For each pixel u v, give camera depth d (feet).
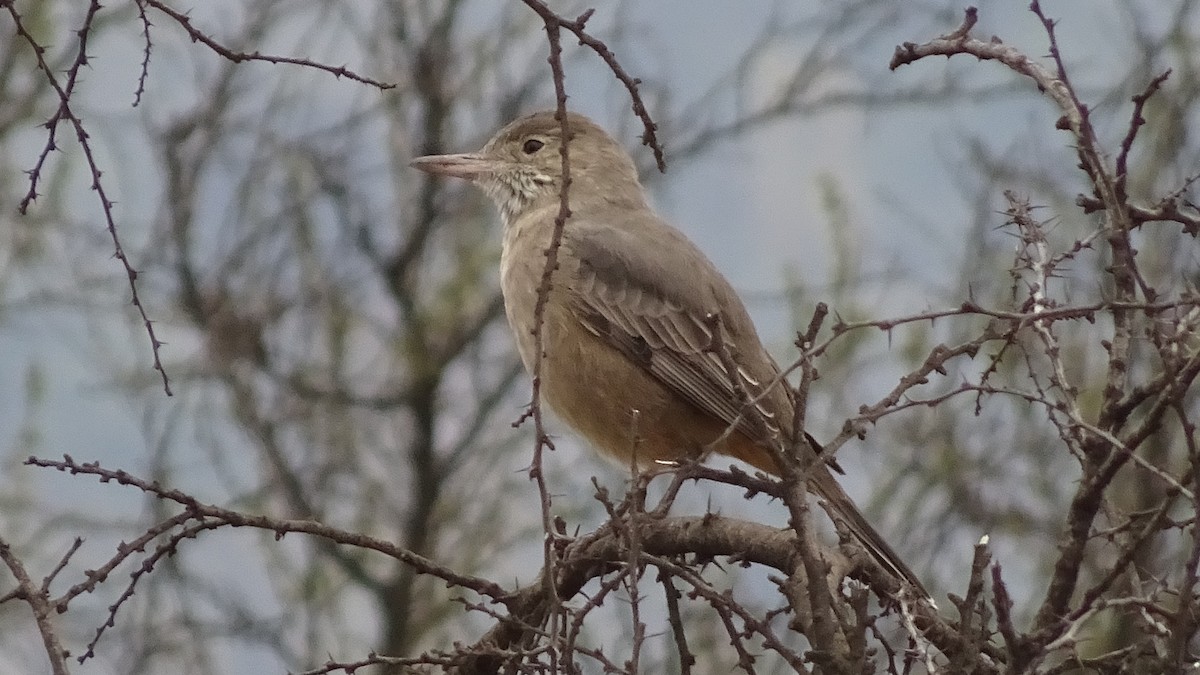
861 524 28.76
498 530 52.08
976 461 45.44
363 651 50.72
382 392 53.72
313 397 52.49
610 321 34.09
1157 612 20.48
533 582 26.50
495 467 52.75
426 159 39.60
